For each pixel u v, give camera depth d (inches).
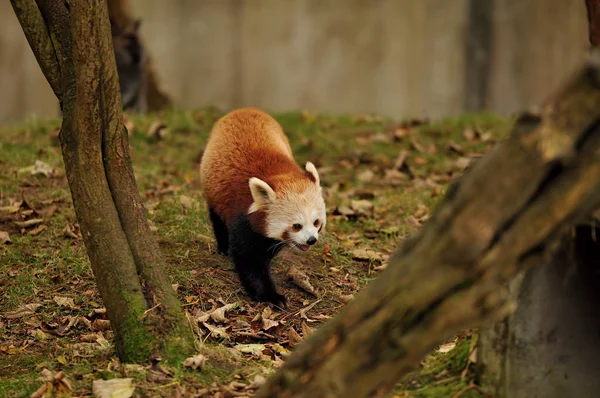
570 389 147.9
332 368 121.7
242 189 241.0
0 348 197.6
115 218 182.7
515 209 111.9
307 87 931.3
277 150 256.8
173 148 390.9
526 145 110.9
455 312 115.0
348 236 283.1
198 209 286.7
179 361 175.0
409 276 117.1
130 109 479.5
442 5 890.1
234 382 170.4
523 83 864.3
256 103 934.4
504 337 150.8
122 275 179.8
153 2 909.2
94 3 169.2
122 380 167.2
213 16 921.5
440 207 128.2
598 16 183.5
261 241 233.1
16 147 362.6
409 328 117.4
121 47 479.5
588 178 108.6
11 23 869.2
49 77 184.2
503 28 858.8
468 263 113.0
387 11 910.4
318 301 236.1
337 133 421.7
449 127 422.0
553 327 149.8
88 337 201.9
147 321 177.5
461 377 160.7
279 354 199.9
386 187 348.2
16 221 270.2
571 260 149.8
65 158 183.0
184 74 925.2
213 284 236.7
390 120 451.2
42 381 173.2
